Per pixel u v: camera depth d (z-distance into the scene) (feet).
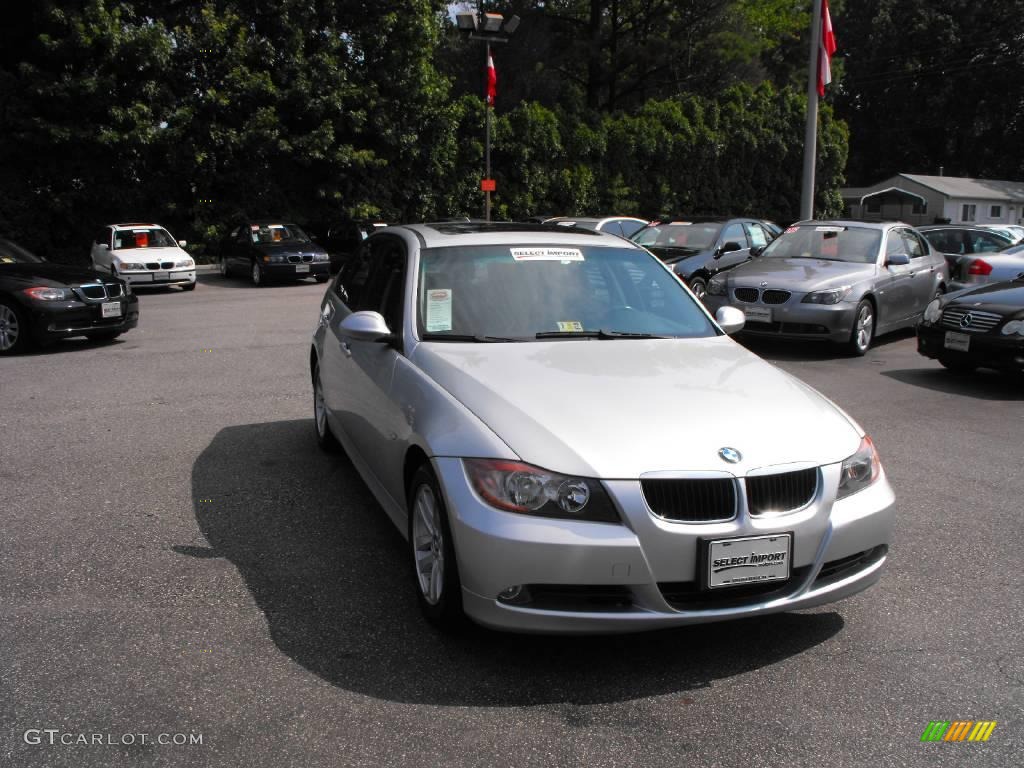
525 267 15.29
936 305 29.99
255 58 79.51
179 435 21.65
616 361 12.91
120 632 11.47
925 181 180.24
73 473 18.48
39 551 14.21
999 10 203.62
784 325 33.68
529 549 9.92
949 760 8.98
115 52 71.36
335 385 17.26
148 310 50.11
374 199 88.17
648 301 15.42
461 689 10.23
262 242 67.41
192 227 79.82
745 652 11.25
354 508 16.42
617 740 9.26
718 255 45.06
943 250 51.57
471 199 96.63
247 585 13.01
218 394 26.48
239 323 43.96
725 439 10.62
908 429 23.30
